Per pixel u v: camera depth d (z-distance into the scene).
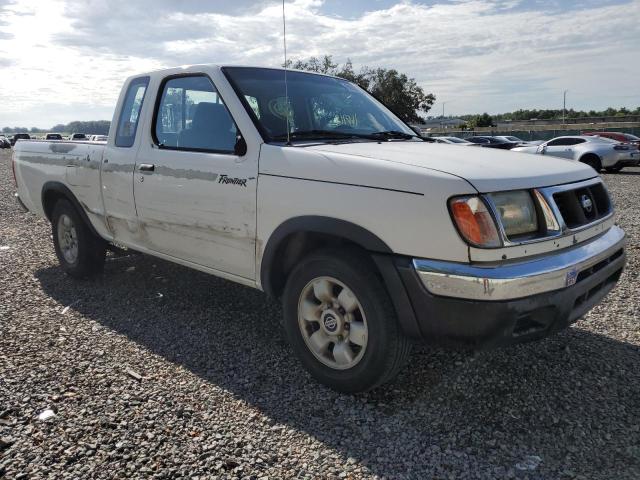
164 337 3.89
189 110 3.84
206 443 2.61
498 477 2.39
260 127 3.41
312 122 3.76
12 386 3.12
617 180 17.41
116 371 3.35
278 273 3.36
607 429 2.74
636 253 6.14
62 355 3.56
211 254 3.69
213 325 4.13
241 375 3.32
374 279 2.82
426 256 2.62
